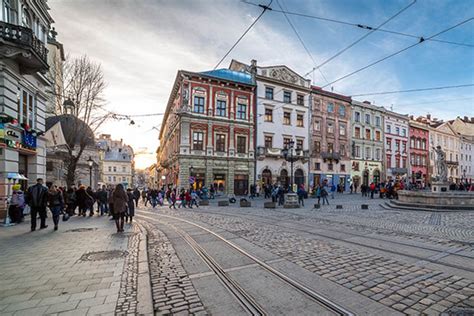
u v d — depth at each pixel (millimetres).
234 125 30922
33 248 6281
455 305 3393
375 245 6539
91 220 11516
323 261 5305
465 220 10438
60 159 29906
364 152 42156
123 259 5375
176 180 30062
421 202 15102
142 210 16672
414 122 49281
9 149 11828
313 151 36438
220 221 11016
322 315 3217
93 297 3615
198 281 4391
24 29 11500
